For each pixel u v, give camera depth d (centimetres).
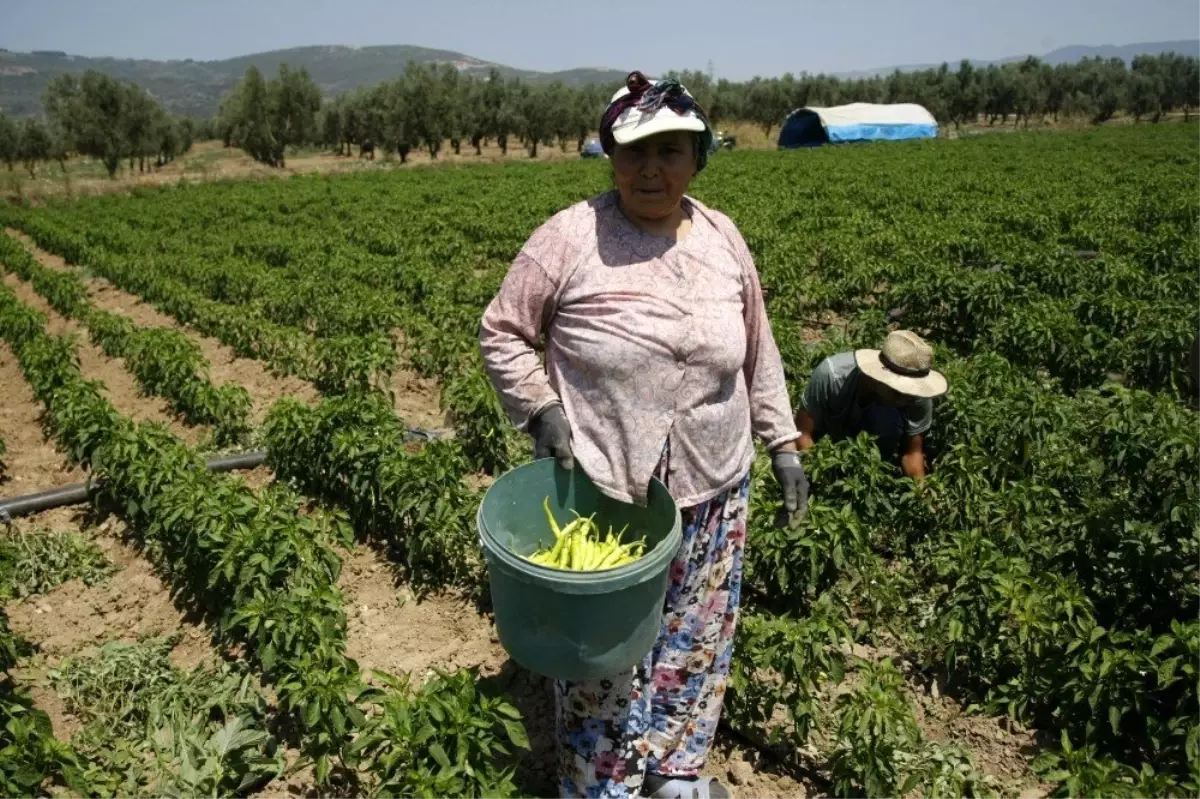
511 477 386
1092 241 1747
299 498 818
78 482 929
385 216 2784
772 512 623
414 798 395
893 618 623
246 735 500
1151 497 700
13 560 687
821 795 484
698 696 424
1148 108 10056
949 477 695
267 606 541
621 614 334
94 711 547
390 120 7719
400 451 745
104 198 4016
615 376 352
